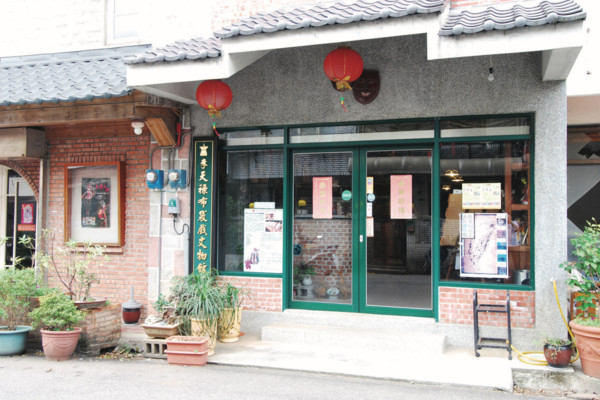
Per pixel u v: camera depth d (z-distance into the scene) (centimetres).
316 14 651
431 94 697
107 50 894
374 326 711
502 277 675
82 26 931
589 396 554
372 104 722
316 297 763
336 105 739
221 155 803
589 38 682
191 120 802
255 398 523
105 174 887
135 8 918
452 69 689
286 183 768
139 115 752
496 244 679
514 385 582
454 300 682
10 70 909
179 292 698
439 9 555
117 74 782
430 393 538
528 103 658
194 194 796
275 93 766
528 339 648
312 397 527
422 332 689
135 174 862
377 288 736
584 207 853
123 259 863
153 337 686
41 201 909
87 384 568
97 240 888
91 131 887
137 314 819
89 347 694
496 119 683
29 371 618
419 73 703
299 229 774
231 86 786
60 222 909
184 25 830
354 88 720
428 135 710
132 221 861
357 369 598
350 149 753
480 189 688
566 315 637
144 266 852
